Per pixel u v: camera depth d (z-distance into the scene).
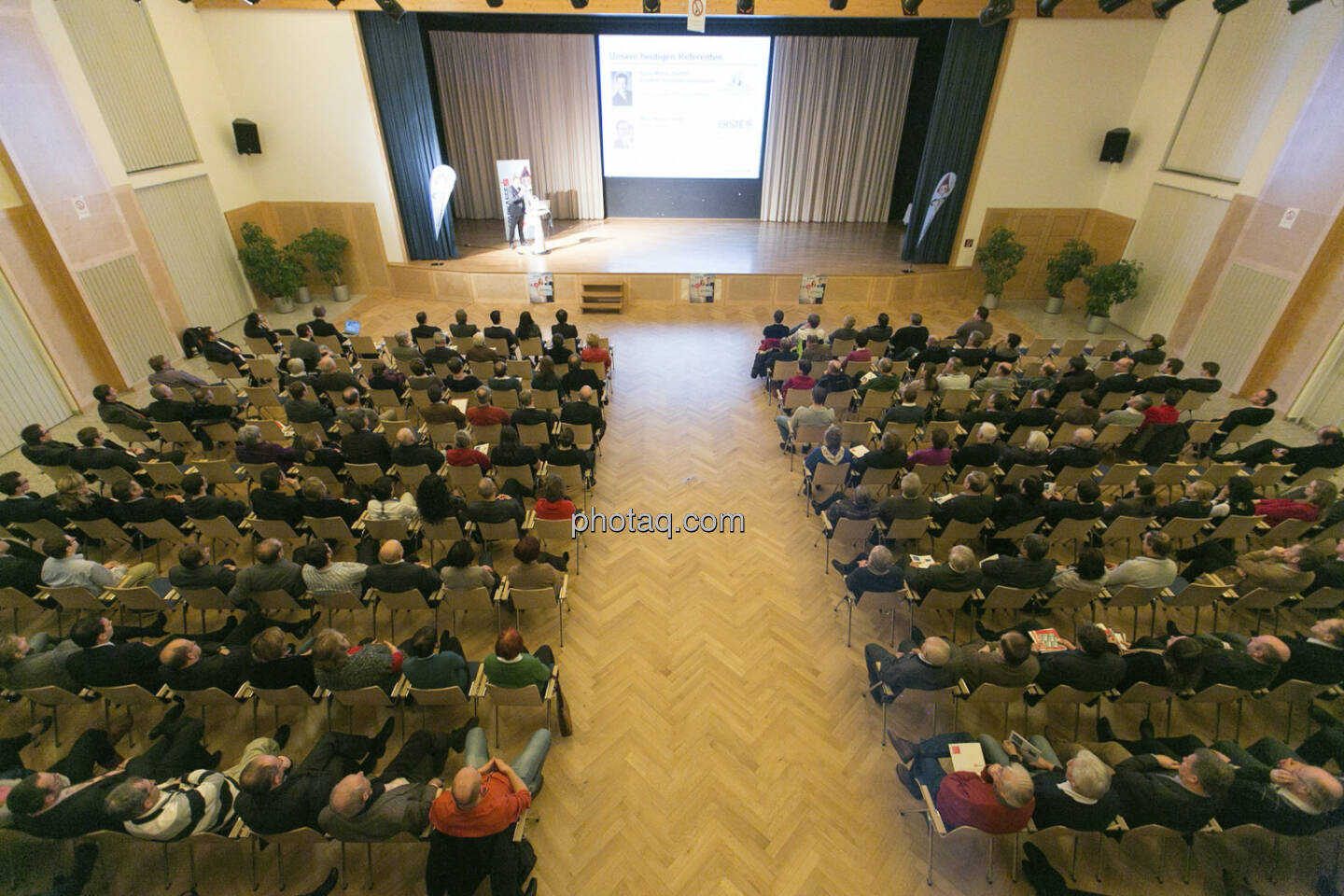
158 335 9.76
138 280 9.38
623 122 15.14
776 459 7.55
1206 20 9.98
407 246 12.92
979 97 11.66
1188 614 5.39
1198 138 10.23
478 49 14.34
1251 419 6.96
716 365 10.05
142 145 9.49
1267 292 8.93
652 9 10.16
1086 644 3.80
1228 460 6.92
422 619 5.26
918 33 14.20
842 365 7.48
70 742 4.25
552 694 4.07
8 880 3.43
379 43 11.01
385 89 11.38
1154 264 11.16
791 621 5.32
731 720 4.46
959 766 3.42
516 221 13.58
